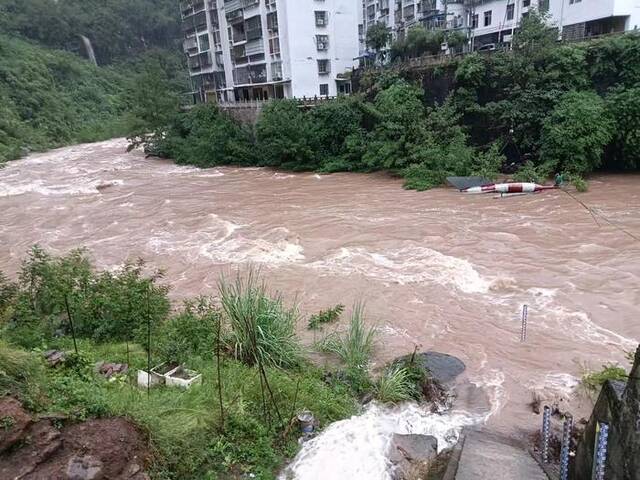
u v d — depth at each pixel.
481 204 20.47
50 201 25.44
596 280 12.66
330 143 31.17
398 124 26.66
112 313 9.32
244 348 8.38
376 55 38.81
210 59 48.41
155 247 17.30
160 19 89.12
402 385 8.19
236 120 37.28
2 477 4.32
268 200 23.58
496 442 6.71
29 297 9.61
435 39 33.00
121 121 61.56
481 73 25.91
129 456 4.94
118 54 83.81
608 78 23.97
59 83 63.97
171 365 7.82
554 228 16.80
